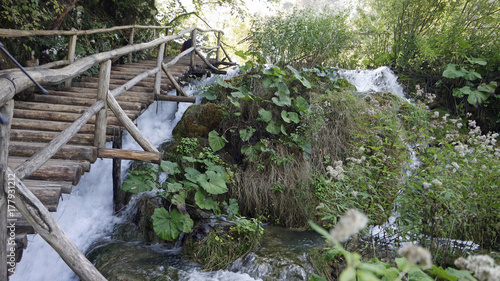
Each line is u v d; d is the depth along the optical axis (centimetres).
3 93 206
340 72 862
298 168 566
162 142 649
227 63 1147
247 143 633
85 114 367
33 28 616
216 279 383
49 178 333
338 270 389
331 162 574
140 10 1054
